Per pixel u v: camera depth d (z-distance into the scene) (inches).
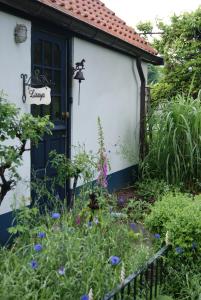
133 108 354.0
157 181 305.3
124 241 163.3
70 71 248.1
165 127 303.0
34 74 214.2
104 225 168.9
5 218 189.9
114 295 115.5
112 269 136.4
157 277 144.1
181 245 156.6
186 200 185.8
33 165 219.0
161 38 470.6
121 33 303.1
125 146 336.2
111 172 310.8
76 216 180.2
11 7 185.3
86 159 207.9
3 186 166.1
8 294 113.1
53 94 235.3
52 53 232.7
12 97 192.9
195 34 456.8
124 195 298.4
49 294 119.3
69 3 259.0
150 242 174.2
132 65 347.6
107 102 301.0
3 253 142.6
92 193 185.0
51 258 131.7
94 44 274.7
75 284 124.8
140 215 212.4
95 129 282.4
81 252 140.6
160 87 458.6
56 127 237.8
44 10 193.6
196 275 152.4
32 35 211.8
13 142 192.9
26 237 159.0
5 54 187.0
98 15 299.3
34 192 215.3
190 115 300.5
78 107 258.5
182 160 299.6
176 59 464.8
